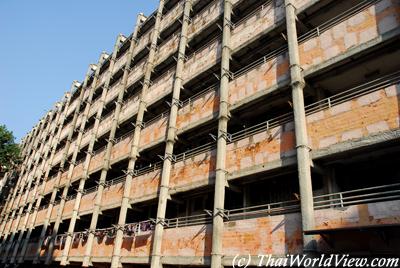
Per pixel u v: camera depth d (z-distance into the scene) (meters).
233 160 16.92
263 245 13.70
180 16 27.61
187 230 17.72
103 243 24.42
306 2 16.77
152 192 21.73
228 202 19.06
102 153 30.75
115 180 27.55
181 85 23.80
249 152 16.25
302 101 14.65
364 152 12.74
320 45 15.07
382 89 12.14
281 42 18.92
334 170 14.62
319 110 13.95
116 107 31.22
